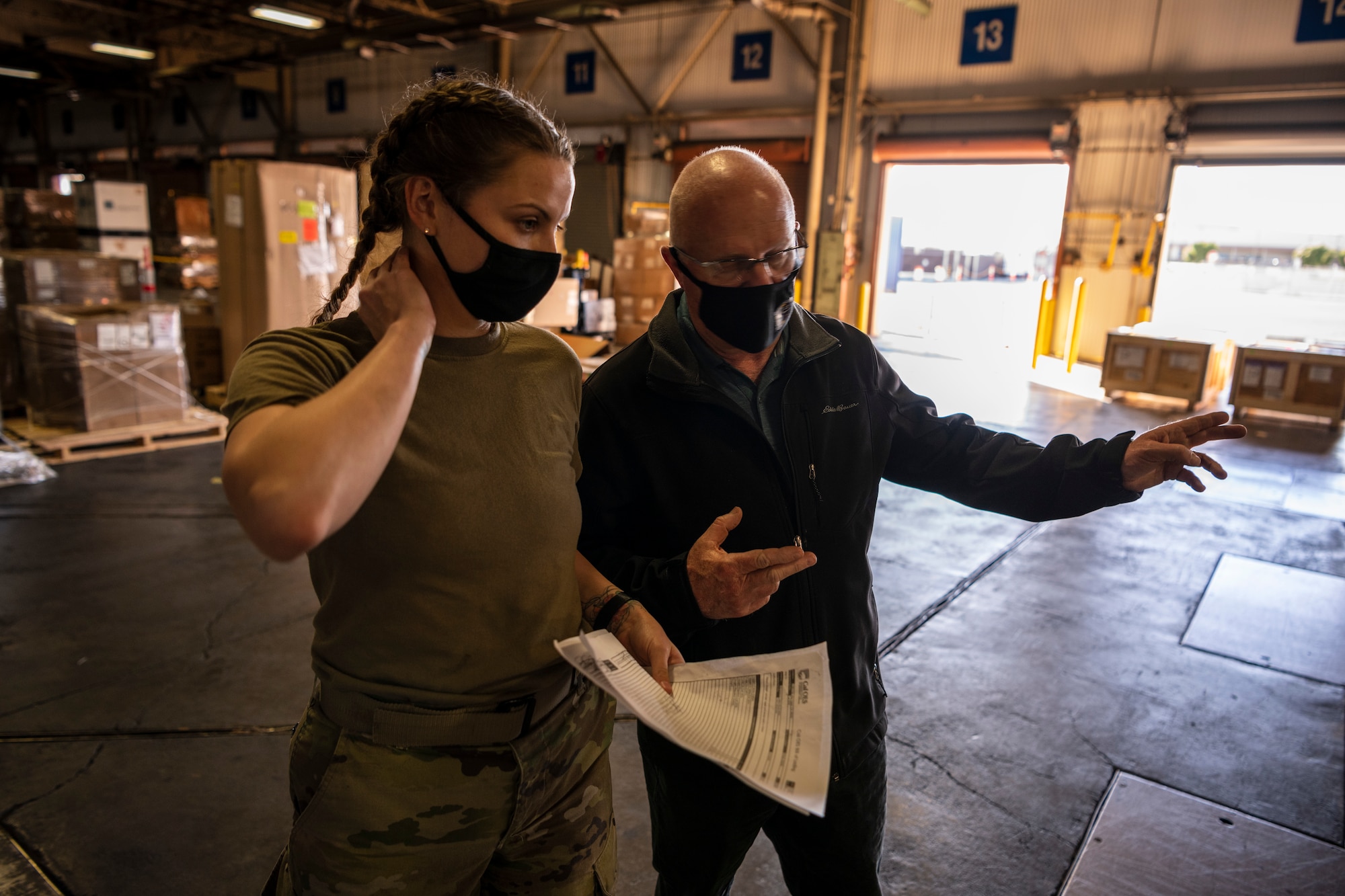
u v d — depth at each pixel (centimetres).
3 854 182
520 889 104
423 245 81
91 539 372
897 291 1315
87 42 1508
